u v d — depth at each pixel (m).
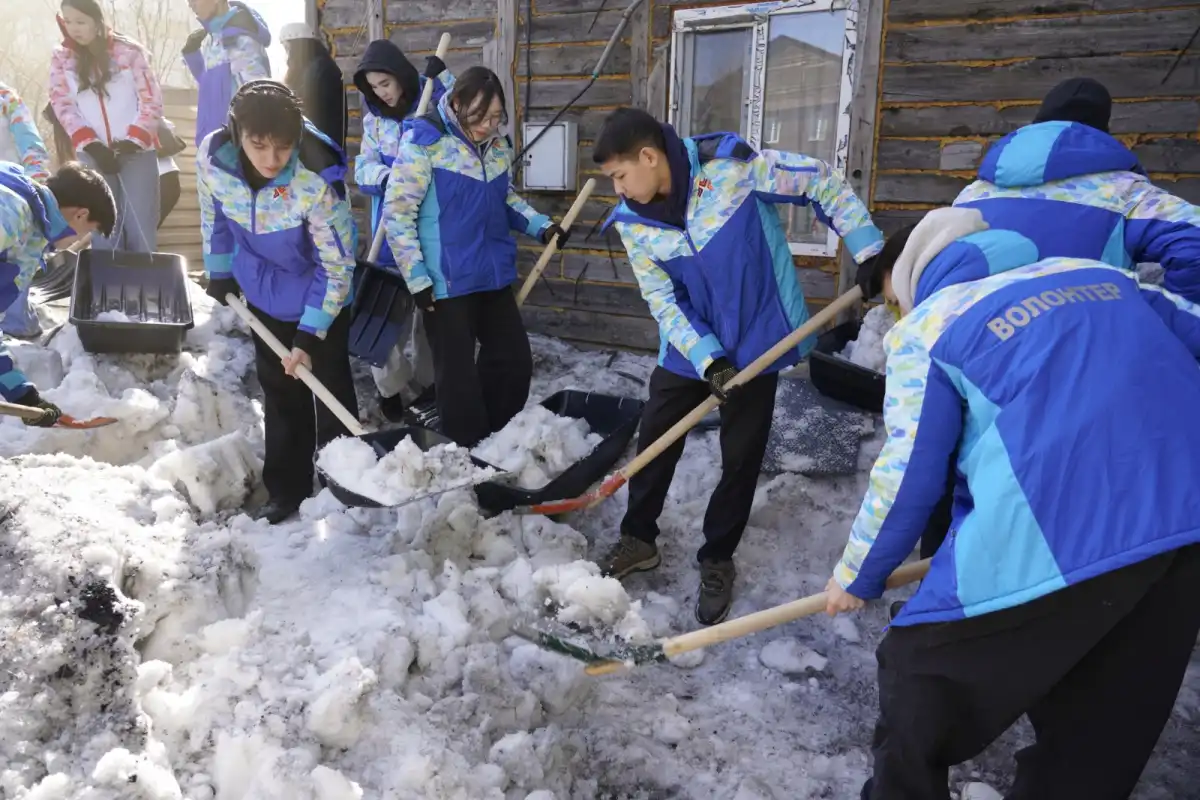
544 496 2.96
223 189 2.85
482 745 2.07
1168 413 1.35
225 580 2.34
